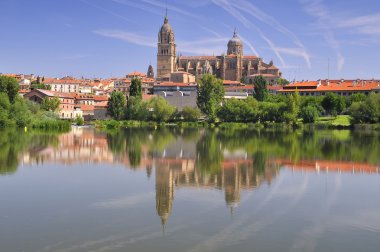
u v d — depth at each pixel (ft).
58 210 138.62
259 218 131.13
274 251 105.40
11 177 193.06
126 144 351.05
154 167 226.38
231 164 239.71
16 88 565.94
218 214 134.82
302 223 126.82
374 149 322.14
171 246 107.65
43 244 108.78
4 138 376.27
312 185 181.98
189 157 269.23
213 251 104.83
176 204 146.51
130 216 132.16
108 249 105.60
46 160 245.04
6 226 122.31
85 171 211.20
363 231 120.37
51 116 655.35
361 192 169.27
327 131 573.33
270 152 298.97
